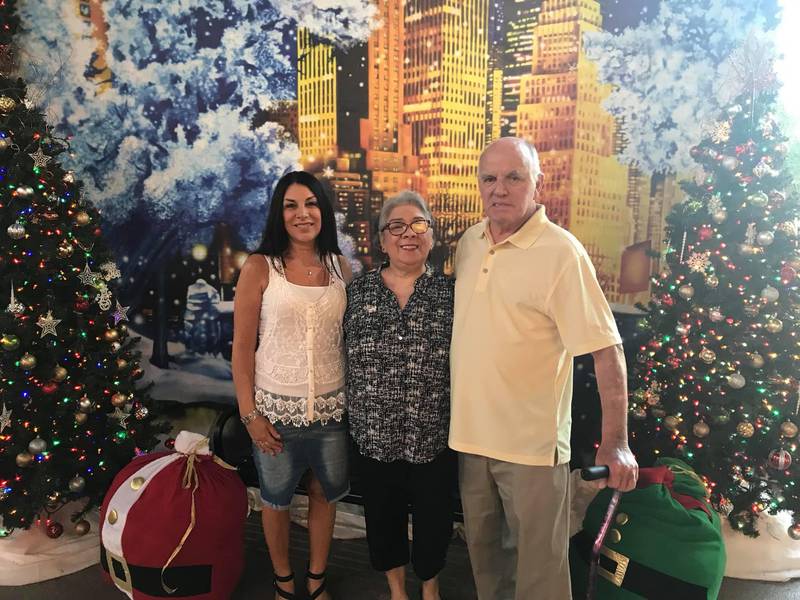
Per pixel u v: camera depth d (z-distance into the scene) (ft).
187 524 5.93
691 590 5.34
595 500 6.15
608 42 8.27
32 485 6.80
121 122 9.29
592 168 8.57
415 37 8.60
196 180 9.32
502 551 5.70
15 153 6.68
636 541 5.54
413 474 5.49
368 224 9.05
